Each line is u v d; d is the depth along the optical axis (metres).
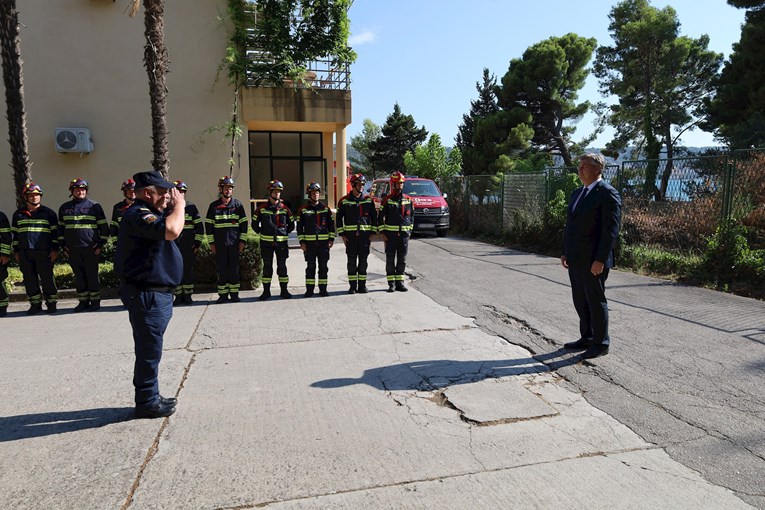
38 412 4.26
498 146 30.95
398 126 65.69
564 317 6.85
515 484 3.17
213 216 8.25
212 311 7.68
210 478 3.26
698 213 9.41
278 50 13.05
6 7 9.65
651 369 4.93
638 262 10.10
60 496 3.08
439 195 17.98
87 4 12.46
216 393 4.59
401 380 4.83
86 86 12.59
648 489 3.10
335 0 13.15
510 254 12.80
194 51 13.05
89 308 8.16
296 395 4.52
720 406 4.15
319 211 8.51
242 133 13.50
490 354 5.53
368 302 8.09
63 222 7.87
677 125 32.19
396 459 3.46
